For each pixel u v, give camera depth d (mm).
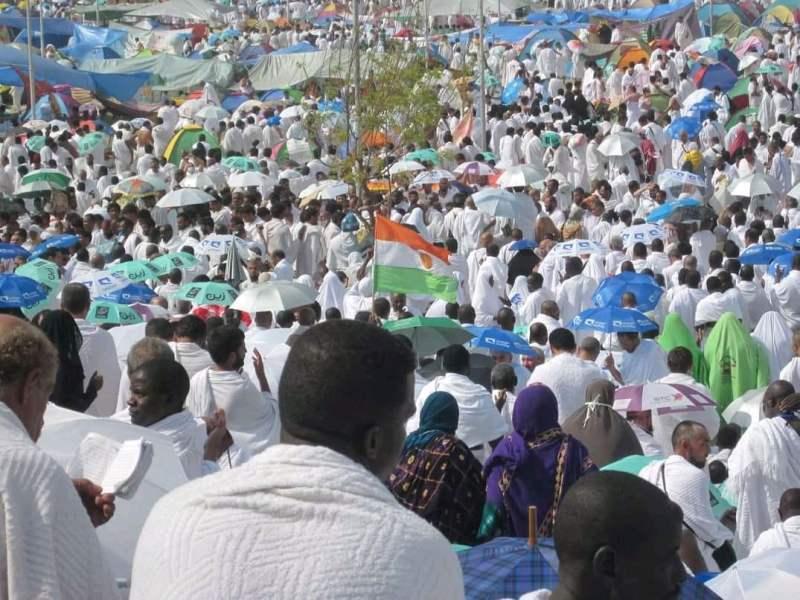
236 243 20688
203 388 9062
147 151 36531
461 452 7855
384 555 2840
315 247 25312
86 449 4738
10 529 3510
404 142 29531
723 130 36500
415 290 13516
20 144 37156
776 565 5688
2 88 47125
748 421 12938
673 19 53219
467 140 34406
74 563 3592
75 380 9602
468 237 26094
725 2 54875
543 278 19812
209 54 57531
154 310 16016
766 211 27609
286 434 3137
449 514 7773
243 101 46688
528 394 7848
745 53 47781
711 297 17375
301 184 31438
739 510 9828
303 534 2857
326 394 3082
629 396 11070
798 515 7918
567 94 40594
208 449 7203
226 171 32312
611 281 16922
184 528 2908
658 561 3396
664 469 7738
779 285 19094
